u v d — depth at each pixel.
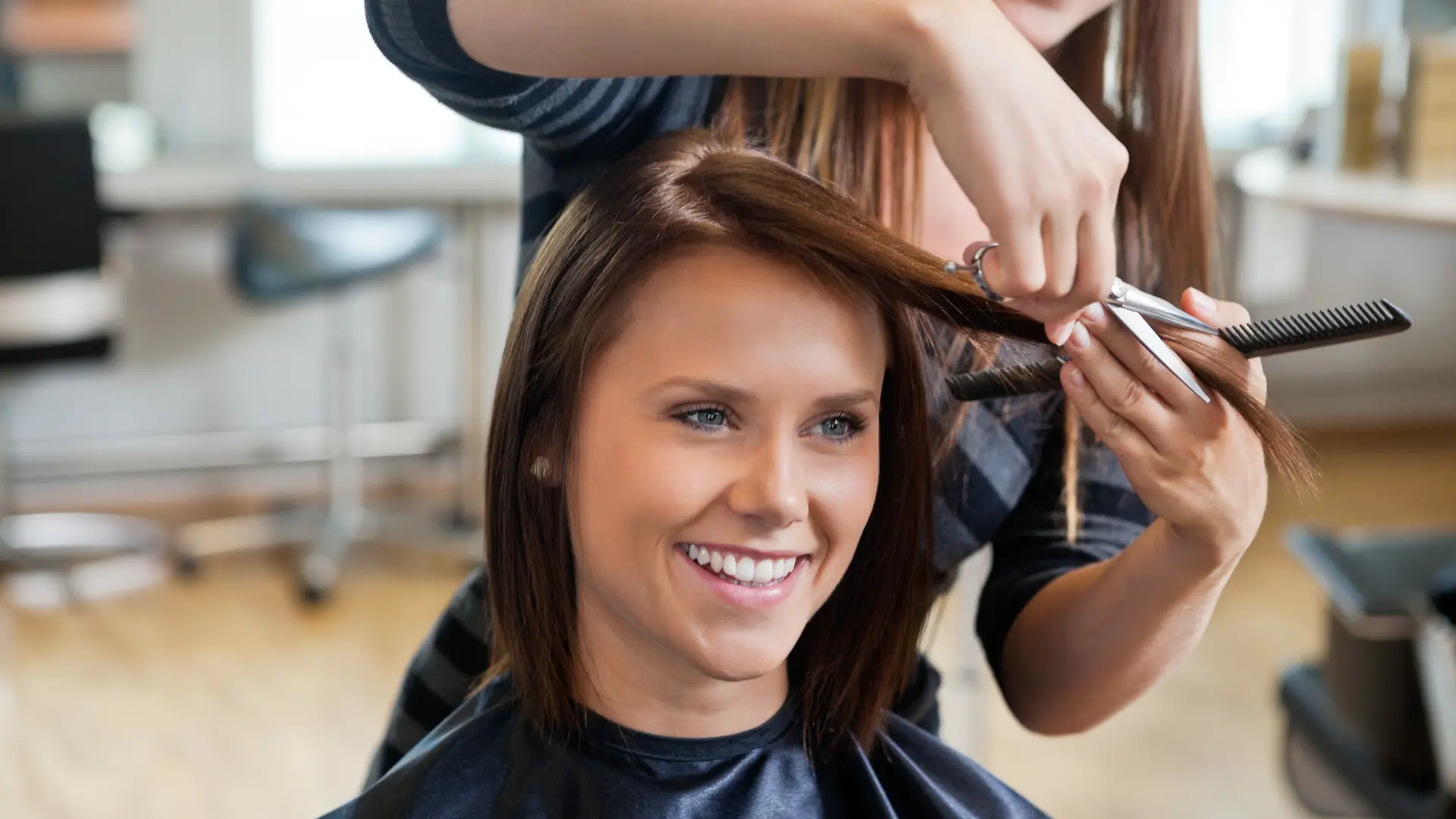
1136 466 0.77
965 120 0.63
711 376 0.74
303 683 2.87
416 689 1.02
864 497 0.79
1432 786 1.74
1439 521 3.69
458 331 3.95
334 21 3.87
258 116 3.88
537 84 0.78
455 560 3.48
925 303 0.77
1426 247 4.36
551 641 0.84
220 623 3.14
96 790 2.47
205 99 3.84
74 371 3.74
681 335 0.75
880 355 0.79
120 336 3.59
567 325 0.78
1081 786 2.54
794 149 0.89
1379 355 4.43
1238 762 2.61
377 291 3.89
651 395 0.75
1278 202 2.78
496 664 0.90
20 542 3.47
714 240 0.75
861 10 0.65
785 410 0.75
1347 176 2.90
